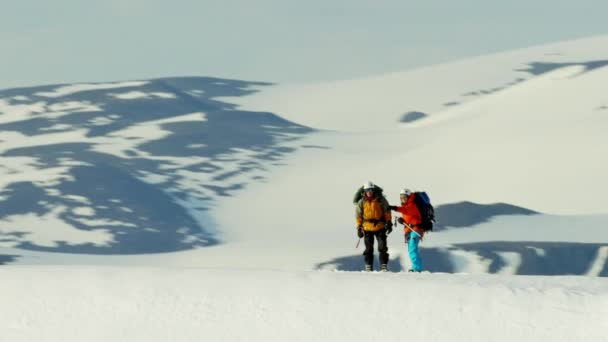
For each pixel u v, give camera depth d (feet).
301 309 42.09
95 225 505.25
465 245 312.29
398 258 295.89
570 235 360.48
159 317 42.19
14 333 41.37
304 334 39.88
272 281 45.55
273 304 42.78
